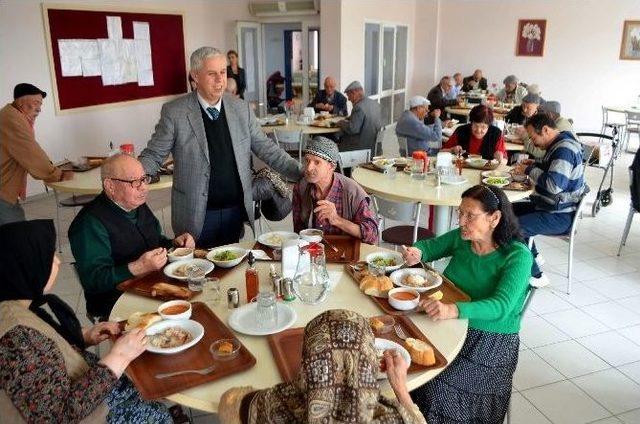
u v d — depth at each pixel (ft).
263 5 26.73
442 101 25.67
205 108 8.20
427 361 4.57
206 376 4.37
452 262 6.49
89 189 10.47
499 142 13.67
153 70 23.31
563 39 30.35
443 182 10.73
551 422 7.26
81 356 4.41
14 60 17.42
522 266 5.74
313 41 26.81
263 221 15.66
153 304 5.74
